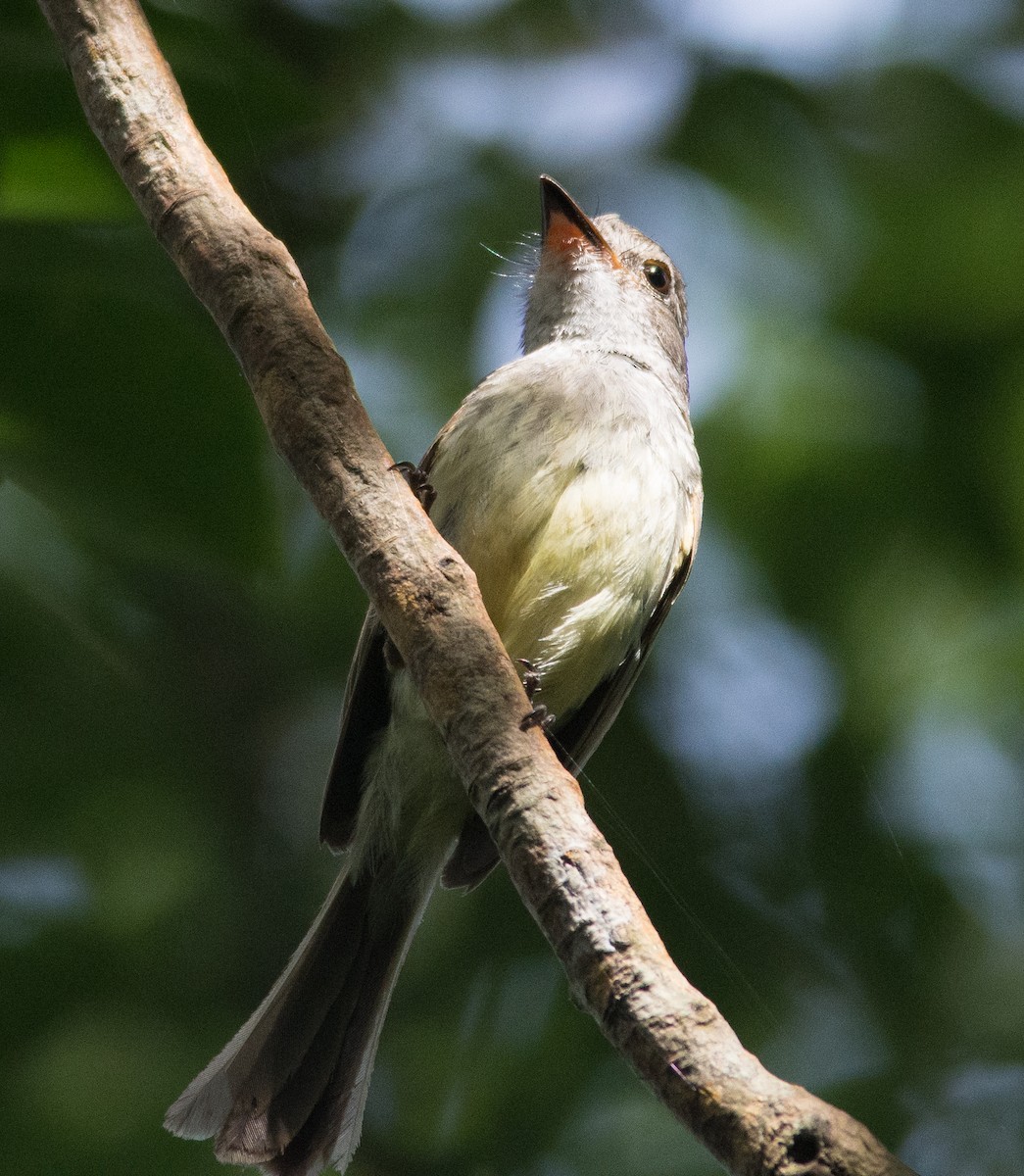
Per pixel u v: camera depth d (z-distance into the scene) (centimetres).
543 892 502
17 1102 913
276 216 1191
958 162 1200
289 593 1065
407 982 1068
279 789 1085
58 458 723
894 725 1095
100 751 1000
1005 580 1116
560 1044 1039
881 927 1082
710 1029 461
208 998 995
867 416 1133
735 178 1209
